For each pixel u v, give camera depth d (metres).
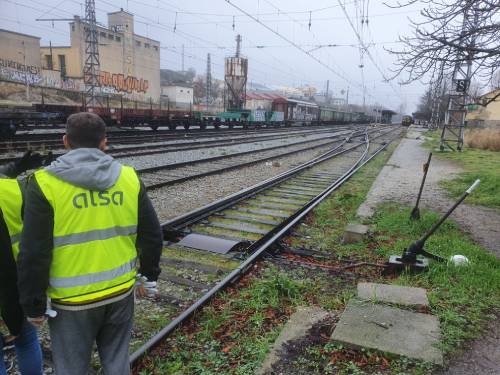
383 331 3.78
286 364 3.43
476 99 8.36
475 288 4.89
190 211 7.98
